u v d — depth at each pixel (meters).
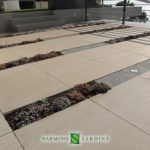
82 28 10.53
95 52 6.03
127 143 2.41
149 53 5.73
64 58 5.58
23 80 4.25
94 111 3.05
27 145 2.44
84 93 3.56
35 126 2.77
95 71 4.58
